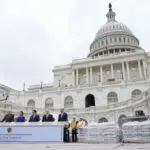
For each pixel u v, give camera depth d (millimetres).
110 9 126250
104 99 48531
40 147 9594
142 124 12727
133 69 74812
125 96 47031
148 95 32781
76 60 80188
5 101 45750
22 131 14586
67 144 11953
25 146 10344
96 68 78062
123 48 96562
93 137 14234
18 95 55812
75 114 43188
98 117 41406
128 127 13117
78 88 51469
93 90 50125
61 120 15219
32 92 55781
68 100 51656
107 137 13750
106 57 75750
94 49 105000
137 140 12625
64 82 82312
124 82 48219
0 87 57469
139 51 74000
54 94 53250
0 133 14688
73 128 15250
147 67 74688
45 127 14531
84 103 49719
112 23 111500
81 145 10820
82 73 80250
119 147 8977
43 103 53500
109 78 74062
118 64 75500
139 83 46875
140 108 34750
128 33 105875
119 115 38688
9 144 12211
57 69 85125
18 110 41688
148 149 7672
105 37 104062
